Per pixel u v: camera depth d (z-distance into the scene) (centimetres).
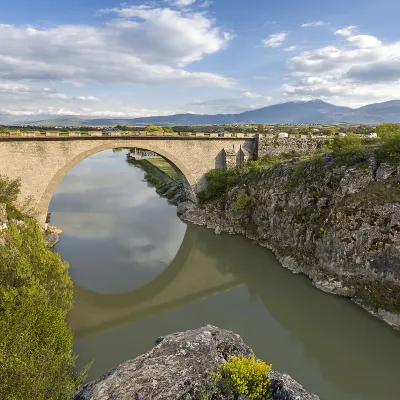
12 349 1469
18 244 2083
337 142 4162
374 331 2431
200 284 3384
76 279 3259
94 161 13350
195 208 5247
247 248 4144
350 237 2938
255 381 964
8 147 3762
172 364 1028
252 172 4778
